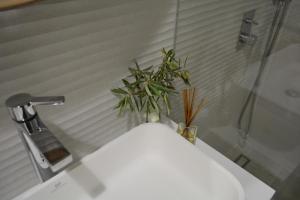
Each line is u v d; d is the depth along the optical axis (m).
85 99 0.68
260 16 1.18
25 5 0.42
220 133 1.25
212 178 0.70
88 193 0.71
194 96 1.03
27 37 0.50
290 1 1.20
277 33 1.26
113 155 0.74
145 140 0.81
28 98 0.47
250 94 1.39
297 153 1.32
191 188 0.74
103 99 0.73
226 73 1.22
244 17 1.11
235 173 0.76
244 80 1.33
